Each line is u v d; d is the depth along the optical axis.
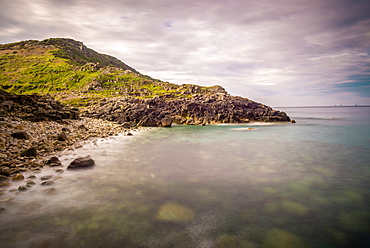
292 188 11.52
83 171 13.41
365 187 11.84
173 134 37.62
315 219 8.09
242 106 75.44
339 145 27.44
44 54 165.75
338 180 13.08
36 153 15.13
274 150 23.48
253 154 21.02
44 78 119.38
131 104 62.59
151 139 30.20
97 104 66.19
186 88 105.00
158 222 7.54
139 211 8.33
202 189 11.02
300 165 16.83
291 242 6.59
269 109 78.00
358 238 6.90
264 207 9.04
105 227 7.11
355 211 8.82
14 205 8.44
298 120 85.25
